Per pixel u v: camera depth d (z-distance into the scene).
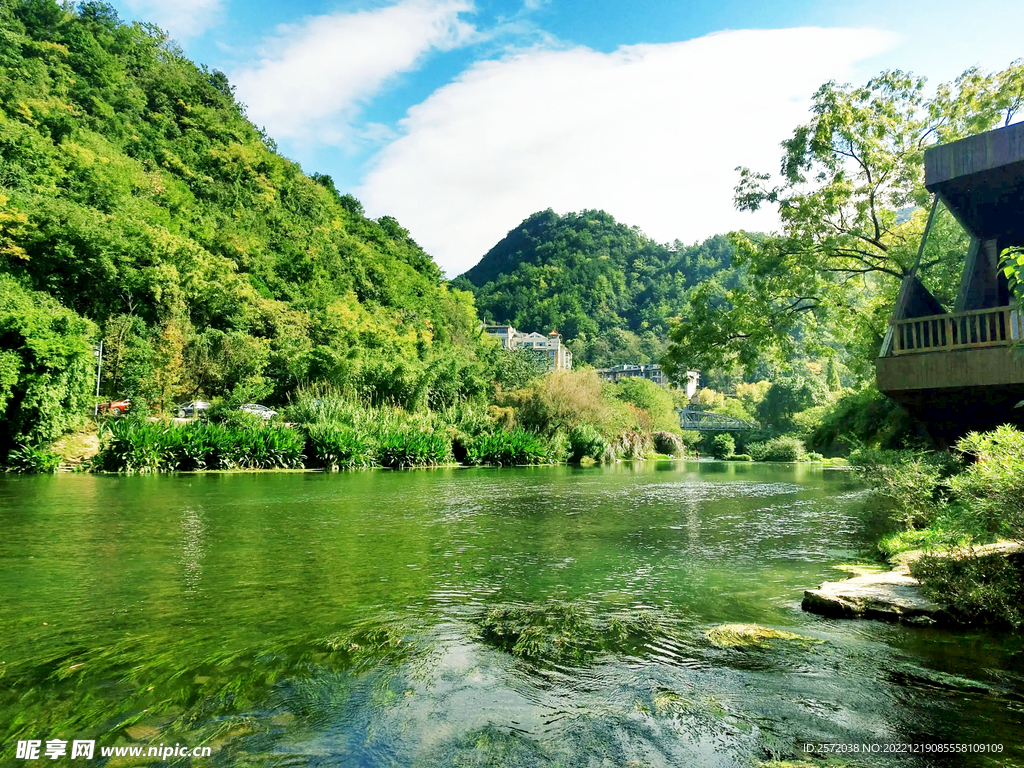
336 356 30.89
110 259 31.39
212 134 70.25
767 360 19.81
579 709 2.92
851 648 3.79
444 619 4.38
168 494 11.96
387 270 71.75
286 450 19.55
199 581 5.38
